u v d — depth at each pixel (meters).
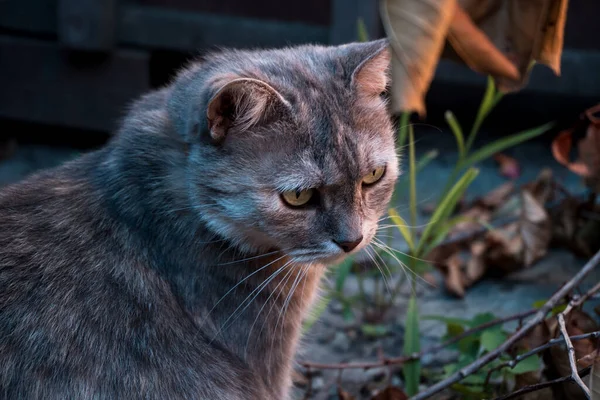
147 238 0.63
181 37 1.10
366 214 0.64
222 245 0.63
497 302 0.86
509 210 0.94
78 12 1.08
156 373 0.62
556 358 0.66
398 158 0.68
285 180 0.61
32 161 1.13
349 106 0.62
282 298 0.66
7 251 0.62
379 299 0.87
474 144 1.14
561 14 0.63
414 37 0.51
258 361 0.66
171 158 0.63
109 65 1.11
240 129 0.60
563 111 1.15
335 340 0.84
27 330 0.60
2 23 1.13
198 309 0.64
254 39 1.09
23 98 1.14
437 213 0.80
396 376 0.79
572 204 0.89
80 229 0.64
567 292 0.69
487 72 0.60
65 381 0.60
